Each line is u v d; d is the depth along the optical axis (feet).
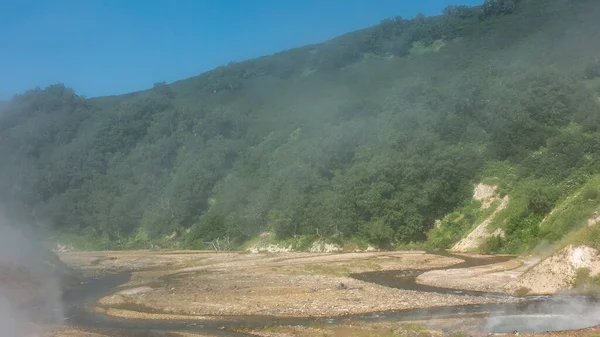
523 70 368.89
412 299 134.31
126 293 171.42
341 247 305.12
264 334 106.52
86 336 109.60
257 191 386.32
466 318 110.42
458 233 273.95
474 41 590.14
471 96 347.56
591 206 211.61
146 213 435.12
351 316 119.44
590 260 130.11
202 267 251.19
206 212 418.10
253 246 348.59
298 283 169.89
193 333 110.32
